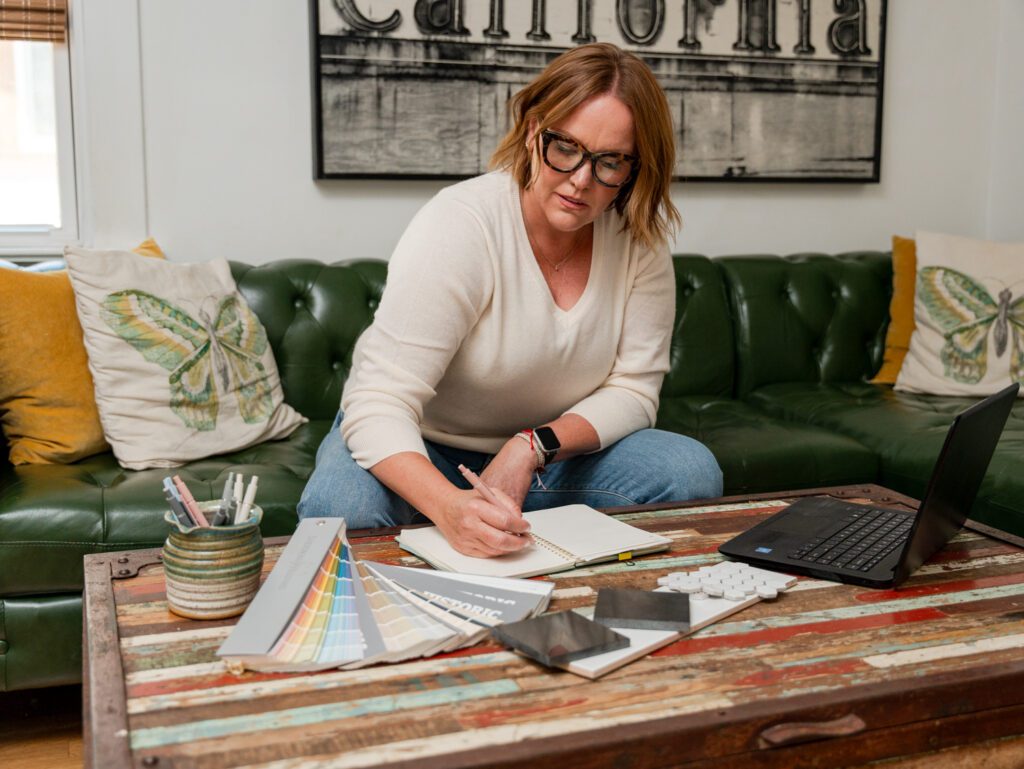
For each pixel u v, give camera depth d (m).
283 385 2.47
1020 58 3.28
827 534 1.42
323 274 2.56
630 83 1.47
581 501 1.81
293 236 2.78
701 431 2.44
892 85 3.26
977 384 2.71
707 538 1.46
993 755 1.02
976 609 1.19
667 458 1.73
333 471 1.58
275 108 2.72
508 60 2.83
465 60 2.79
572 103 1.45
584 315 1.71
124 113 2.59
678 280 2.80
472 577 1.24
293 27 2.70
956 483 1.32
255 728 0.90
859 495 1.72
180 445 2.11
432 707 0.94
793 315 2.87
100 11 2.54
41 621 1.80
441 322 1.56
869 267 2.97
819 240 3.25
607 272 1.74
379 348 1.57
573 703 0.95
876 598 1.22
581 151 1.47
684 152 3.03
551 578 1.29
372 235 2.84
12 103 2.68
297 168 2.76
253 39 2.68
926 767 0.99
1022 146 3.28
